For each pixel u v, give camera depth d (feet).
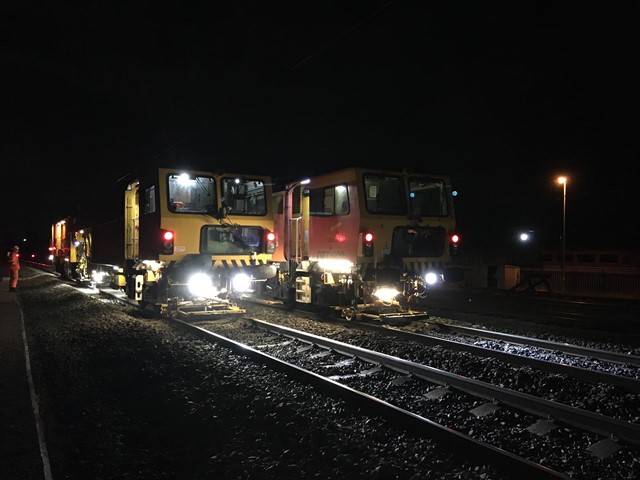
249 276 43.45
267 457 15.46
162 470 15.02
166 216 40.52
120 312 45.91
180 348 29.60
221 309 43.91
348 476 14.21
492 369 25.11
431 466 14.87
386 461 15.06
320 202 46.11
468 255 118.21
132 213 50.55
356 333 35.22
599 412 19.75
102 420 18.83
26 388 21.67
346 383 23.47
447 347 29.99
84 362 27.14
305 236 45.85
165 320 40.75
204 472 14.66
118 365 26.50
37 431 17.20
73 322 40.42
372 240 40.83
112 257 56.65
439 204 44.98
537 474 13.58
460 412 19.38
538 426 17.58
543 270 85.10
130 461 15.55
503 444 16.43
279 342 32.83
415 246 43.45
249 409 19.35
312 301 44.93
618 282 75.46
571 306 55.01
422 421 16.99
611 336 35.60
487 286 86.43
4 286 75.36
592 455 15.48
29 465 14.75
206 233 42.39
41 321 41.39
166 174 41.04
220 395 21.01
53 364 26.55
